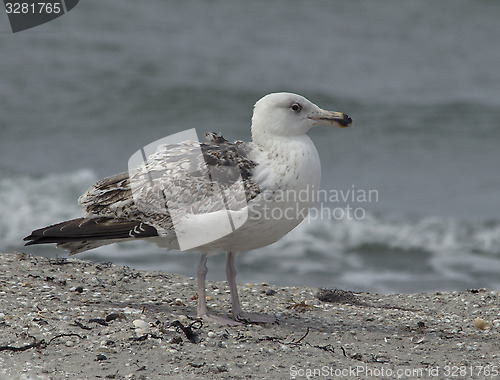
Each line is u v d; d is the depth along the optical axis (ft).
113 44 106.63
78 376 20.71
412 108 93.45
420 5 135.23
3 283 28.99
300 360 23.38
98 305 27.68
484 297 32.78
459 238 55.67
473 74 108.78
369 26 125.39
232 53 108.47
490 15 131.54
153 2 126.41
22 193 61.98
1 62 98.63
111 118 86.53
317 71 104.99
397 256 51.70
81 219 25.95
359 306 31.68
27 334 23.63
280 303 31.09
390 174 73.87
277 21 124.16
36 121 84.17
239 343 24.57
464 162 77.36
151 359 22.36
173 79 96.84
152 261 45.80
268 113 26.48
